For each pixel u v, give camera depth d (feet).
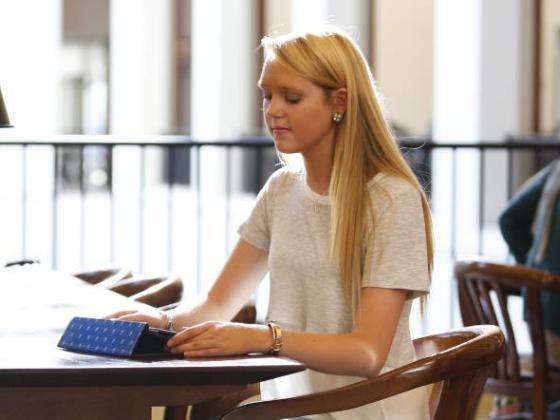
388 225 9.63
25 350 8.41
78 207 48.21
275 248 10.30
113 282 12.87
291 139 9.82
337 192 9.78
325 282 9.96
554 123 49.21
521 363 16.14
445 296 31.32
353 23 50.90
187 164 52.75
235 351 8.41
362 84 9.86
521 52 48.34
